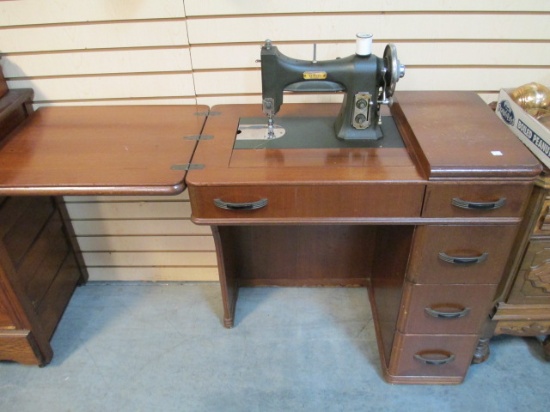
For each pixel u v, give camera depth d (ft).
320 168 3.98
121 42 5.09
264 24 4.95
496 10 4.81
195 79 5.33
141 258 6.75
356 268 6.58
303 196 3.92
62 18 4.94
